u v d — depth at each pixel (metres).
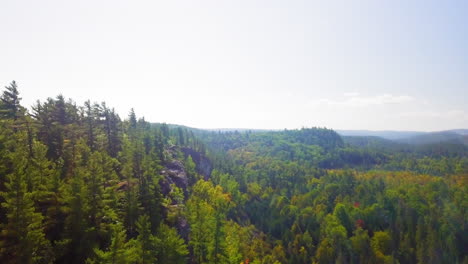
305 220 101.38
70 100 65.62
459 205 99.38
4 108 46.25
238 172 150.38
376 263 75.62
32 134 40.62
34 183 29.53
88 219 31.38
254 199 129.50
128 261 27.00
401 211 99.25
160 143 84.88
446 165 178.38
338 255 78.69
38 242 24.75
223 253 43.12
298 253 82.81
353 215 99.44
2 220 27.62
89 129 56.78
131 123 96.62
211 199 88.25
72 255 28.28
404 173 161.12
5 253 22.78
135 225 38.66
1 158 30.19
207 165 136.50
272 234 98.75
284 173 170.12
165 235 35.31
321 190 132.12
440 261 75.94
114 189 39.50
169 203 54.69
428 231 83.50
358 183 139.25
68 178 38.03
